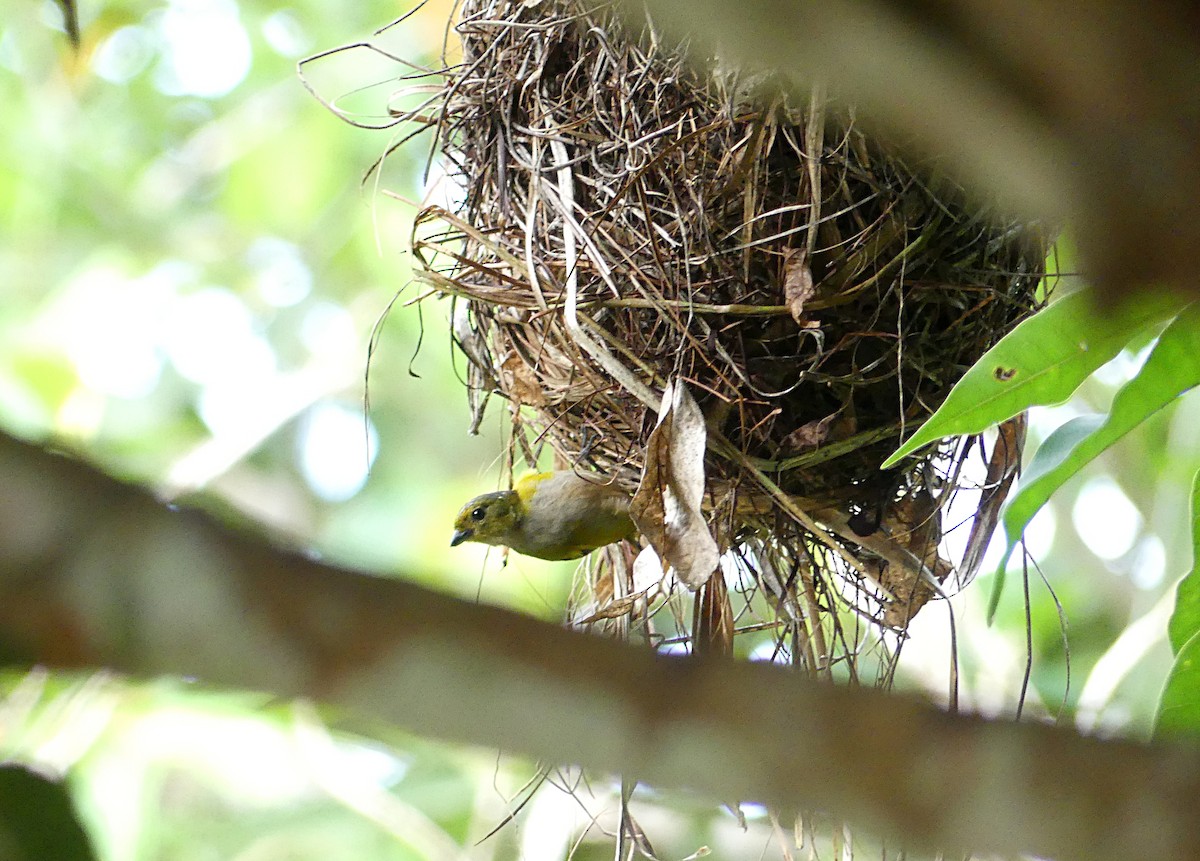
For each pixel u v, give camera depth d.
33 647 0.93
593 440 1.87
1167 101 0.79
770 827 1.88
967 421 1.74
